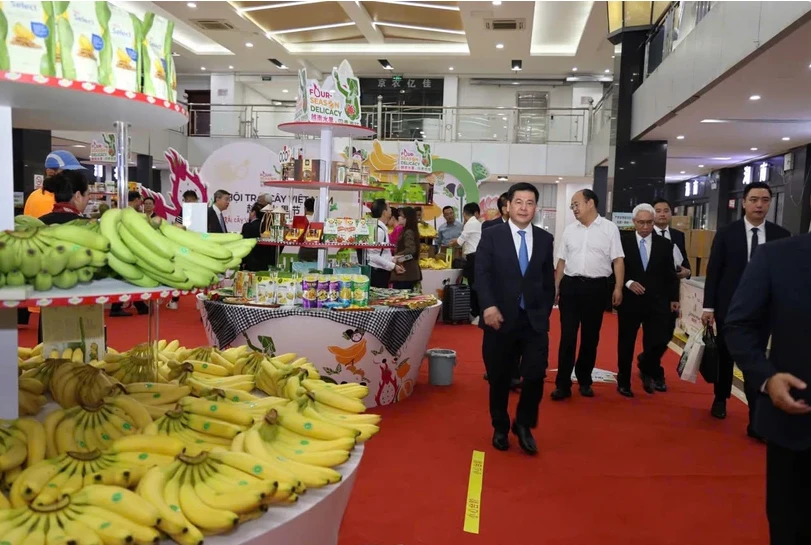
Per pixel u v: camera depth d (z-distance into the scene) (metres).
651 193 11.34
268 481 1.50
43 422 1.81
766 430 1.90
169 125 2.19
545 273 3.72
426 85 19.34
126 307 9.28
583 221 4.93
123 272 1.74
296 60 17.64
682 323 8.49
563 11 13.63
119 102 1.73
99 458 1.59
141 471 1.57
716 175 16.02
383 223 7.02
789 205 11.98
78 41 1.64
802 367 1.81
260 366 2.52
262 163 8.70
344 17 14.48
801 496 1.87
